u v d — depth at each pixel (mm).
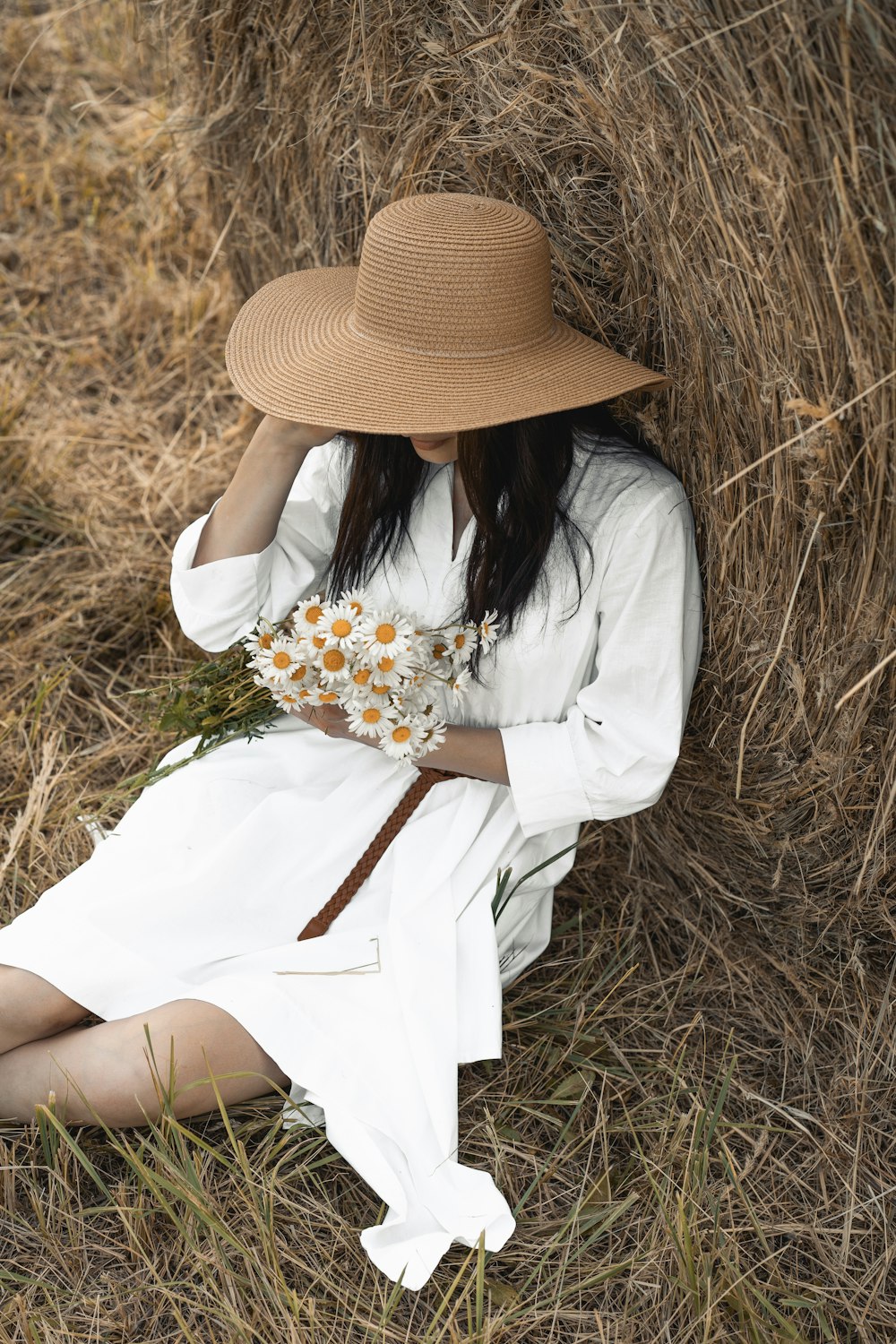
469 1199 1576
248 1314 1549
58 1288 1570
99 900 1705
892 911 1782
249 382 1569
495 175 1840
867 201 1283
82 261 3396
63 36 3873
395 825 1753
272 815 1765
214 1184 1670
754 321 1477
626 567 1594
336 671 1597
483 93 1765
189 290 3281
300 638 1612
